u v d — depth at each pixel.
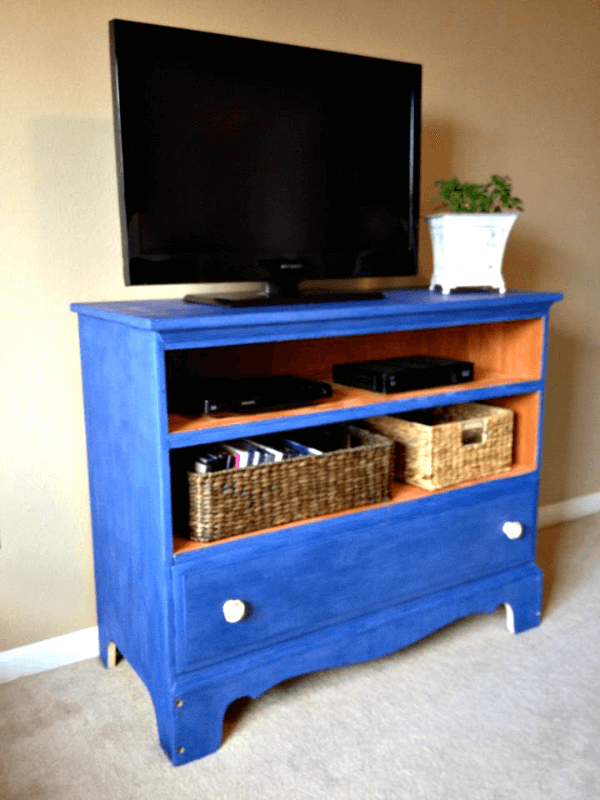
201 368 1.97
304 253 1.79
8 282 1.71
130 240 1.55
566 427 2.79
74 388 1.83
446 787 1.45
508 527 1.97
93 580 1.94
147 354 1.42
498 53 2.36
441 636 2.02
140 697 1.76
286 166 1.72
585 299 2.73
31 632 1.87
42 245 1.74
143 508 1.53
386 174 1.88
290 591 1.64
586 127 2.62
